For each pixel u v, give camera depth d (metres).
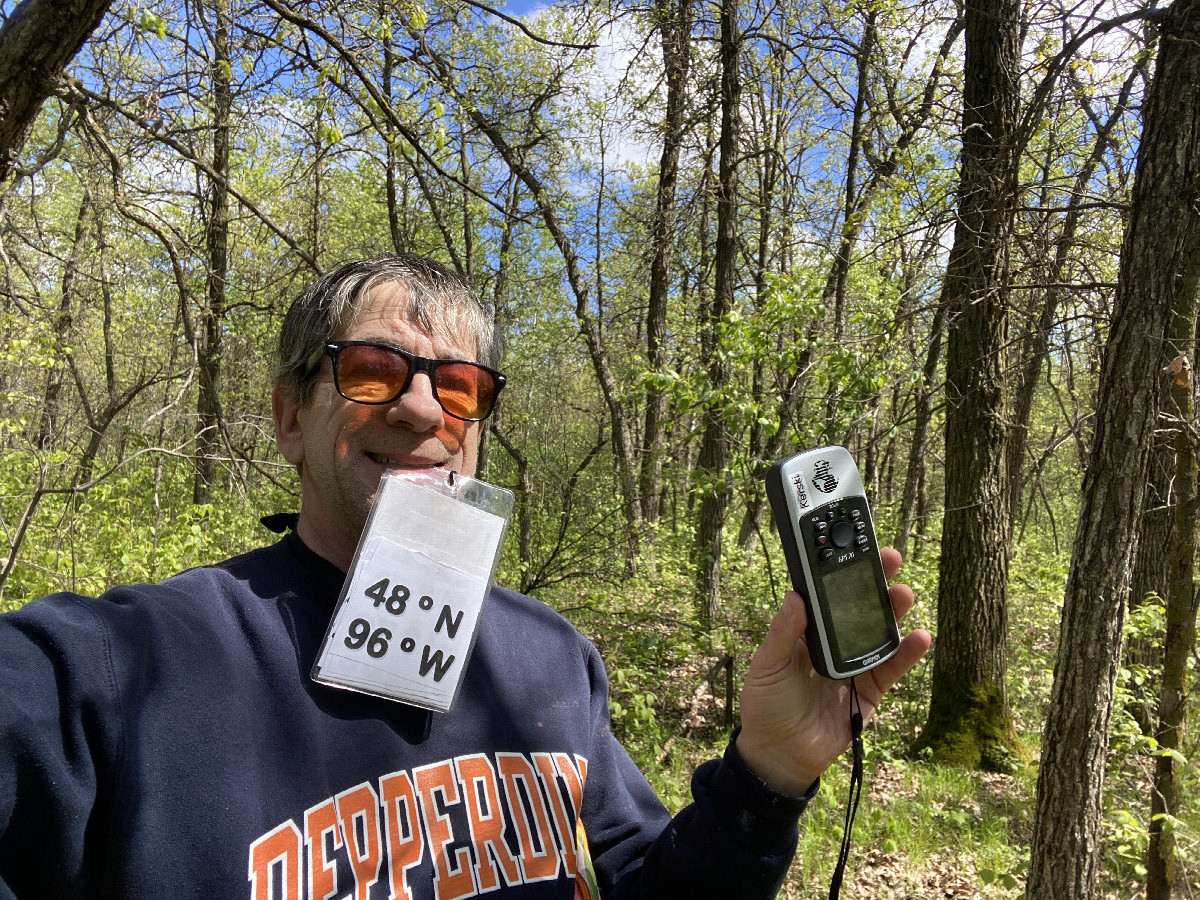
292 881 0.88
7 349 7.34
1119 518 2.96
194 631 0.95
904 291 5.80
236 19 3.80
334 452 1.17
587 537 7.45
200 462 5.59
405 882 0.95
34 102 2.23
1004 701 6.45
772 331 6.29
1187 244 2.90
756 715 1.12
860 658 1.12
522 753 1.15
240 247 6.05
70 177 6.21
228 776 0.87
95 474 6.47
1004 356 6.16
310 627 1.05
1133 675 5.17
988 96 5.36
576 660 1.38
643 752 5.71
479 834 1.04
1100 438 3.00
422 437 1.19
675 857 1.14
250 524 6.73
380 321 1.21
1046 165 5.25
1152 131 2.87
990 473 6.28
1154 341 2.87
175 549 5.37
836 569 1.14
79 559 5.37
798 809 1.11
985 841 5.06
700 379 6.19
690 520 11.36
